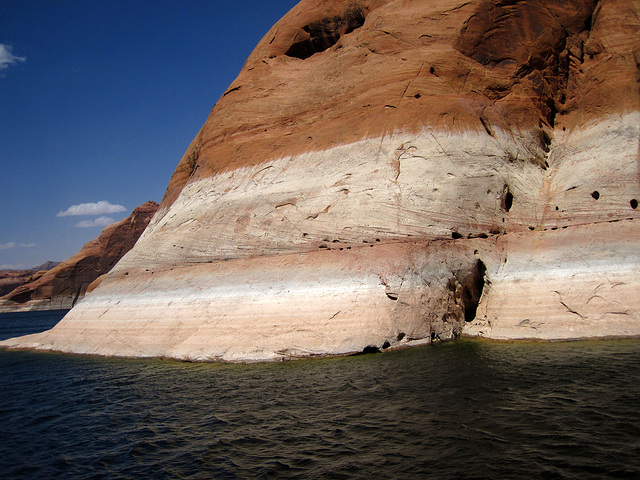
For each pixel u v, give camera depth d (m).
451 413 8.77
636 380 9.55
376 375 11.77
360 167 18.52
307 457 7.62
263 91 24.28
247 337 15.41
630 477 6.04
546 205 16.81
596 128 17.97
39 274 110.00
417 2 21.77
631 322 13.20
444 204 16.67
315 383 11.62
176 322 17.61
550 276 14.75
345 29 24.16
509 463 6.70
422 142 18.09
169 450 8.52
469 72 19.55
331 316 14.91
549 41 19.83
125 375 14.93
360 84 20.88
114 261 94.44
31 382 15.48
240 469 7.45
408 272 15.36
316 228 17.80
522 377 10.45
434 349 14.04
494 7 20.25
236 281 17.66
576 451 6.86
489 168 17.25
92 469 8.04
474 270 15.92
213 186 22.92
